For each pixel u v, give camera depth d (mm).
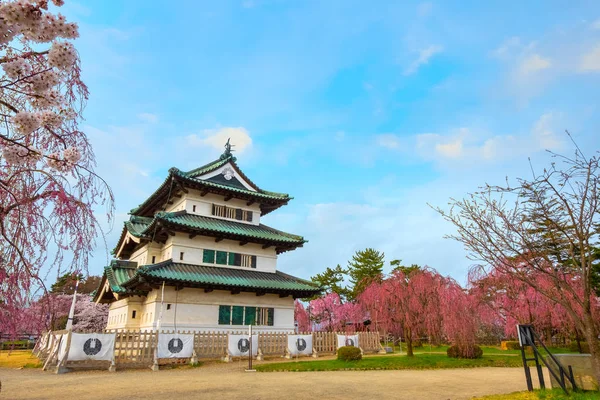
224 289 30766
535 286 12398
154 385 16453
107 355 22500
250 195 35438
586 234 11500
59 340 23266
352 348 25625
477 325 29391
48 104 6469
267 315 33125
